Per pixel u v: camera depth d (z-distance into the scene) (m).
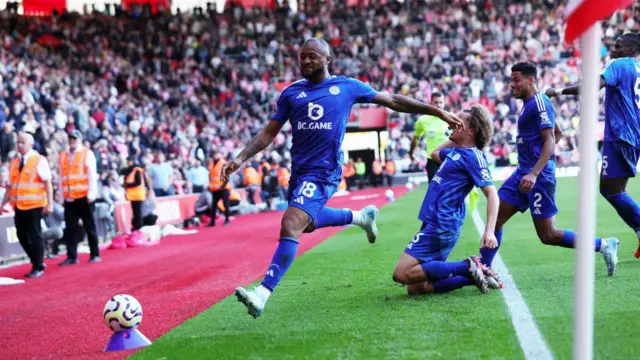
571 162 33.47
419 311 5.23
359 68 39.88
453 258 8.40
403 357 4.06
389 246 10.20
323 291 6.64
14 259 13.04
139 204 14.84
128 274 9.82
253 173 24.80
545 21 41.16
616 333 4.25
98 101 26.31
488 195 5.55
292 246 5.20
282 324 5.25
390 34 41.50
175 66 37.72
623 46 6.66
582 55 2.46
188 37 39.25
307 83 5.51
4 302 8.07
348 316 5.30
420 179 34.75
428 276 5.71
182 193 22.12
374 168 35.28
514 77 6.17
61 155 11.86
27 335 5.96
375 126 36.34
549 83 38.00
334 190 5.49
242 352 4.49
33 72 24.31
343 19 42.62
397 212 17.14
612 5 2.32
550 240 6.27
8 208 13.42
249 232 15.82
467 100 37.38
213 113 34.56
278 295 6.64
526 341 4.20
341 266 8.40
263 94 37.62
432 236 5.68
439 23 41.94
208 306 6.50
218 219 20.34
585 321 2.51
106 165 19.69
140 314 5.11
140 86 32.38
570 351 3.95
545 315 4.83
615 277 6.08
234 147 31.80
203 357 4.46
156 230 14.64
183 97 34.38
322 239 12.09
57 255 13.42
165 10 40.25
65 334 5.84
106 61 32.47
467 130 5.77
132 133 25.95
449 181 5.71
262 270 9.05
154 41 38.31
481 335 4.41
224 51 40.12
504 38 40.94
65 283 9.38
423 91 37.97
